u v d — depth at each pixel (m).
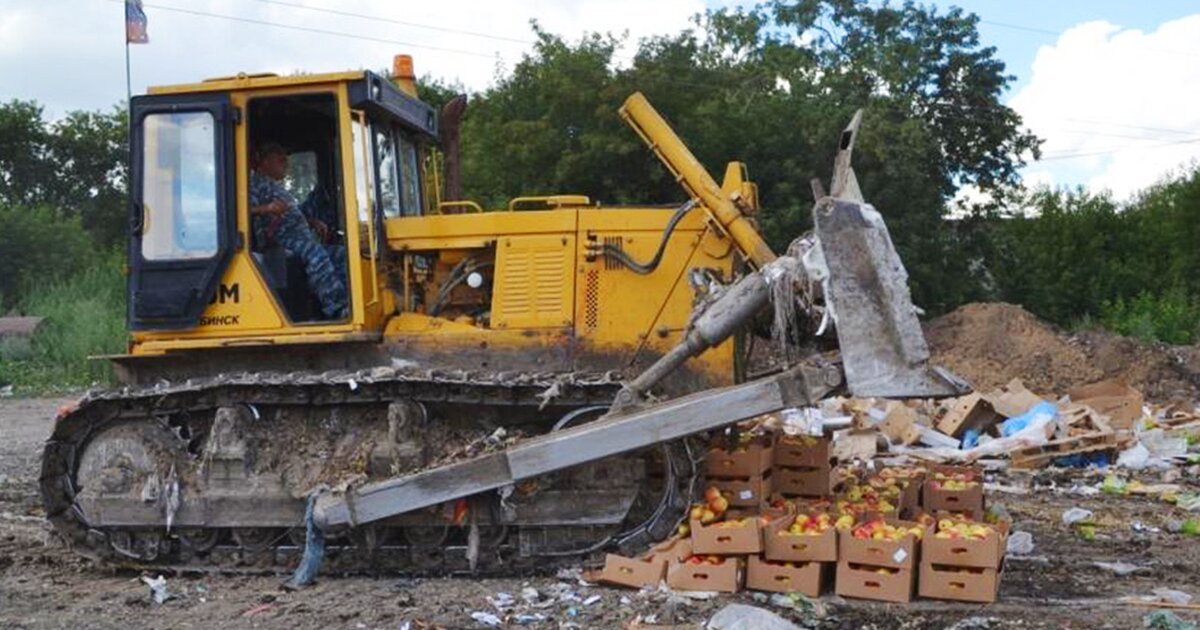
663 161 8.11
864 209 6.80
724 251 7.90
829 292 6.75
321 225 8.06
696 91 27.31
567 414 7.54
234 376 7.62
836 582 6.85
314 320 7.89
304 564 7.30
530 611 6.60
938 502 8.04
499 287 7.96
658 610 6.54
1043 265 37.31
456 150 9.30
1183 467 12.72
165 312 7.79
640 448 7.03
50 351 26.58
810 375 6.86
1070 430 13.34
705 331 7.14
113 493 7.66
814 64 32.72
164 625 6.48
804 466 8.05
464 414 7.67
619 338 7.86
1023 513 10.10
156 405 7.71
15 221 36.31
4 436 16.89
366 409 7.66
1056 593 7.12
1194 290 38.09
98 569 7.80
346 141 7.70
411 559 7.50
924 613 6.55
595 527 7.34
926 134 29.84
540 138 25.45
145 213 7.86
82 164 46.47
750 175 26.00
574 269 7.93
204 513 7.57
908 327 6.70
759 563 6.91
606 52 26.98
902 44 33.66
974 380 20.12
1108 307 35.31
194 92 7.82
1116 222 40.53
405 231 8.11
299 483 7.51
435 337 7.86
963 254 31.73
